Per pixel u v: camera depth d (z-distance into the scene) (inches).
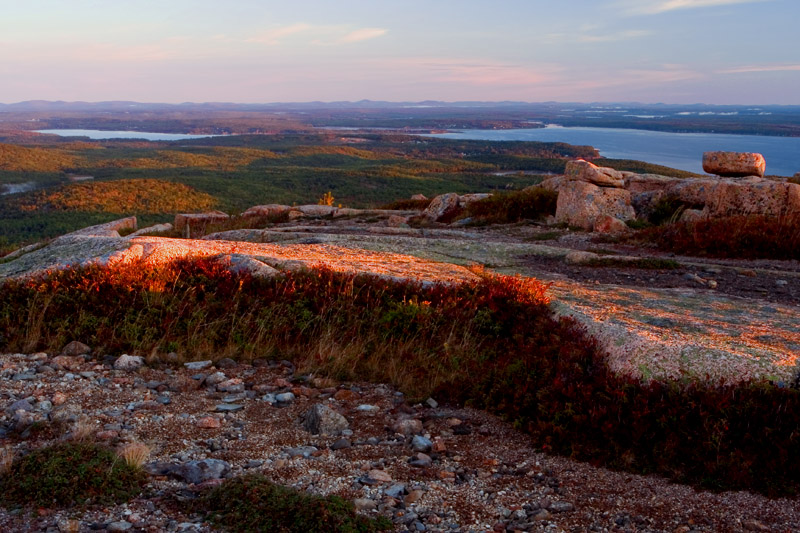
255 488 167.2
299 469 193.0
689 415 210.8
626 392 226.4
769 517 165.8
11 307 327.9
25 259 432.1
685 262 517.0
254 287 365.7
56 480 166.6
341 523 153.9
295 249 466.3
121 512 159.2
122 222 1027.9
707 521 164.4
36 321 317.1
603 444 209.0
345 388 275.1
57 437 206.7
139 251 398.6
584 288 392.2
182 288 358.9
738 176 812.6
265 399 256.7
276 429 226.7
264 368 295.1
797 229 553.3
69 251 422.6
